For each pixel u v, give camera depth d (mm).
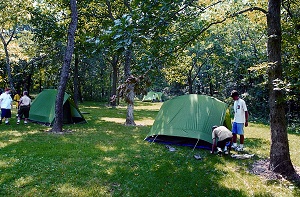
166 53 4574
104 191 4996
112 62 26609
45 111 13672
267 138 11094
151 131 9844
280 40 5766
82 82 36406
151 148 8578
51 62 25859
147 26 3922
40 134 10375
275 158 5984
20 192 4828
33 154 7273
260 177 5891
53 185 5180
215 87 33375
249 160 7277
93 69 33156
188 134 8820
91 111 22547
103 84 38406
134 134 11258
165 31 4559
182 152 8141
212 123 9055
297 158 7555
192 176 5910
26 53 25203
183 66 23906
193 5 4555
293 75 4859
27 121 13648
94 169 6164
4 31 23766
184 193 5016
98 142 9219
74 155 7332
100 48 4055
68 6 15516
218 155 7844
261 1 11477
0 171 5824
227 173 6180
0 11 18266
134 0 3930
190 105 9578
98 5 16672
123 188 5172
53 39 15508
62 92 11281
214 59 25922
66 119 14359
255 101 21578
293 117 17594
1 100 12484
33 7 15391
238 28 24828
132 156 7445
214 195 4957
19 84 28703
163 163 6840
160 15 4016
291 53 5621
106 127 13273
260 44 22250
